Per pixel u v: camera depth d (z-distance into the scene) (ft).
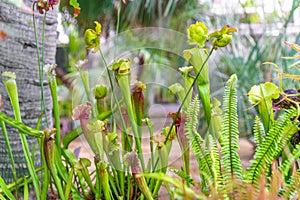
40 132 3.89
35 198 5.32
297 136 4.64
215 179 3.49
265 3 12.93
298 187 3.28
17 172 5.48
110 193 4.27
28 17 5.49
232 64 12.43
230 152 3.67
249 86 12.07
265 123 4.25
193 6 13.98
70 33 12.23
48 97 5.79
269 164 3.64
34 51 5.59
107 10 12.84
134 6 13.29
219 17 13.73
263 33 12.75
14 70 5.49
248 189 3.02
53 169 3.90
